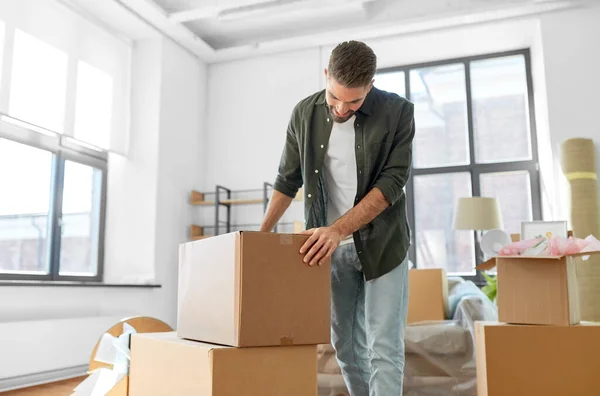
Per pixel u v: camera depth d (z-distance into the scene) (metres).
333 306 1.75
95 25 4.73
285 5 4.78
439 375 2.68
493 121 5.27
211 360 1.18
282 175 1.84
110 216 5.01
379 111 1.65
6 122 3.95
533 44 5.11
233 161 5.63
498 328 1.90
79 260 4.66
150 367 1.50
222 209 5.53
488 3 4.79
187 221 5.35
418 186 5.38
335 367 2.71
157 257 4.88
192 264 1.48
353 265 1.69
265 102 5.61
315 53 5.49
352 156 1.67
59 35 4.33
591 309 3.99
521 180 5.10
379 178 1.63
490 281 4.05
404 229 1.68
